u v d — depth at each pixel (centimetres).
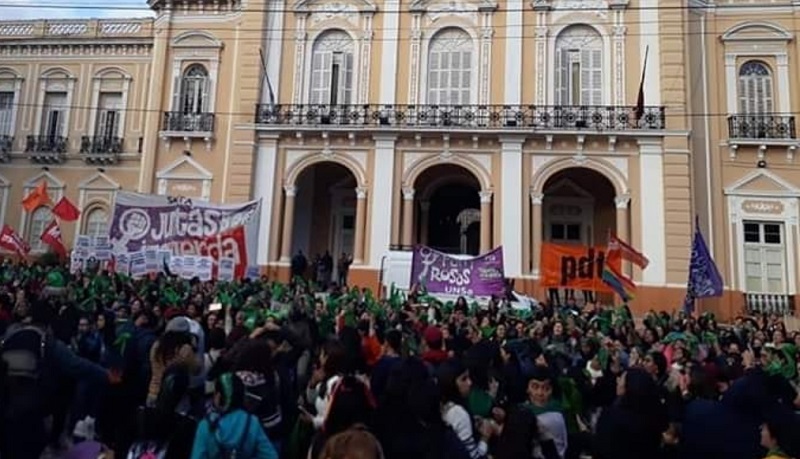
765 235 2578
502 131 2606
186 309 1122
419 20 2830
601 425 533
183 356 604
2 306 948
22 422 575
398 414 514
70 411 761
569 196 2930
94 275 1634
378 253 2619
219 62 2952
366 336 923
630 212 2553
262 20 2880
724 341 1326
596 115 2611
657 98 2612
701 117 2655
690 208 2486
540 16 2753
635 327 1559
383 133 2689
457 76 2775
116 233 1700
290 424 625
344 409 504
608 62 2689
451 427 530
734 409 534
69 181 3281
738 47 2705
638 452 508
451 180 2956
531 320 1407
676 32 2623
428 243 3023
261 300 1424
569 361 927
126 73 3328
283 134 2766
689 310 1753
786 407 518
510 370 715
